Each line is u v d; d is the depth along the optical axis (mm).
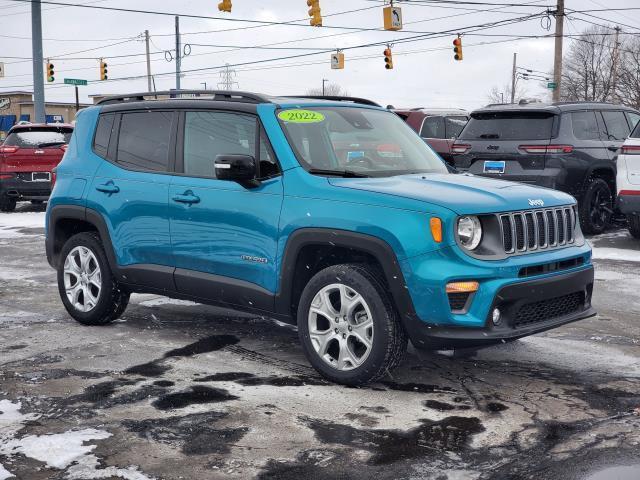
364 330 4484
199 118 5453
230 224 5051
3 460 3547
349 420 4055
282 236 4766
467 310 4285
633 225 10664
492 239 4387
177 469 3451
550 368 4992
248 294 4988
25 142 15711
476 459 3547
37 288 7875
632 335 5871
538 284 4426
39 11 24359
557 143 10773
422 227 4270
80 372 4918
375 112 5797
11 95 68875
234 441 3771
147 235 5570
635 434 3842
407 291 4289
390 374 4570
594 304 6969
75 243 6125
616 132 11875
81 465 3494
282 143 4934
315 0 22188
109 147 6008
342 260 4875
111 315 6082
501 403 4320
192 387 4605
